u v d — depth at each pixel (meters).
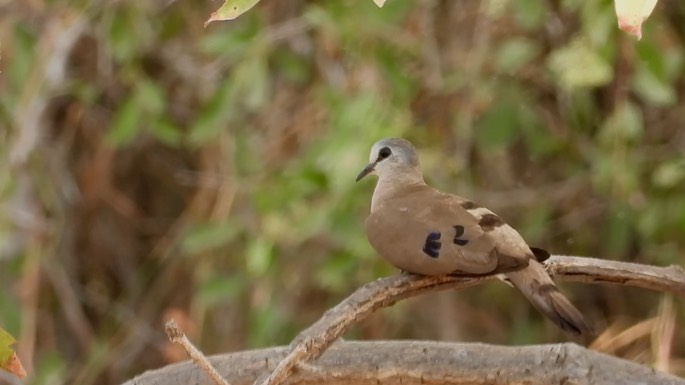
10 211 13.23
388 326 13.23
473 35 12.88
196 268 13.80
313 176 11.32
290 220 11.57
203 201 13.64
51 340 14.30
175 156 15.13
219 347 13.64
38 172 13.66
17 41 12.68
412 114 12.37
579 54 10.95
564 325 6.72
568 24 12.60
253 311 12.78
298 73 12.56
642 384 6.38
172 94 14.28
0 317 12.78
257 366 6.87
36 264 13.44
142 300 15.20
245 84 12.00
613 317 13.66
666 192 12.27
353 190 11.30
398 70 11.78
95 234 15.13
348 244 11.34
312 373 6.64
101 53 13.52
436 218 7.23
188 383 6.87
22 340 13.02
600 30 10.81
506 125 12.25
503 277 7.11
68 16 12.91
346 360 6.73
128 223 15.27
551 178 13.34
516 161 13.40
